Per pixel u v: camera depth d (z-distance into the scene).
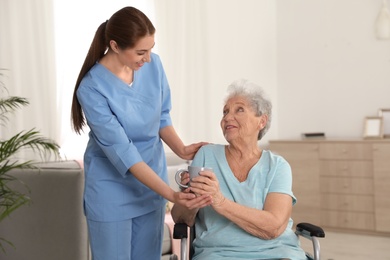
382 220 5.60
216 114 6.17
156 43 5.50
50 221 3.56
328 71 6.46
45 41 4.66
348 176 5.76
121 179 2.51
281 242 2.40
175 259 2.40
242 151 2.51
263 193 2.43
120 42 2.33
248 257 2.33
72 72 4.88
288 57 6.70
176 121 5.71
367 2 6.22
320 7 6.48
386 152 5.57
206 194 2.21
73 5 4.88
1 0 4.45
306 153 5.97
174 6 5.68
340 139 5.95
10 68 4.47
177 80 5.71
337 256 4.87
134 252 2.63
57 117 4.75
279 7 6.74
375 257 4.81
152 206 2.60
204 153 2.57
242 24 6.43
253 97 2.50
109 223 2.51
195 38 5.93
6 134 4.42
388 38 6.00
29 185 3.63
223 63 6.21
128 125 2.50
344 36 6.36
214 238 2.40
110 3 5.12
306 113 6.61
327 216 5.88
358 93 6.29
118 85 2.49
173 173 4.58
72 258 3.48
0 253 3.79
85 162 2.58
